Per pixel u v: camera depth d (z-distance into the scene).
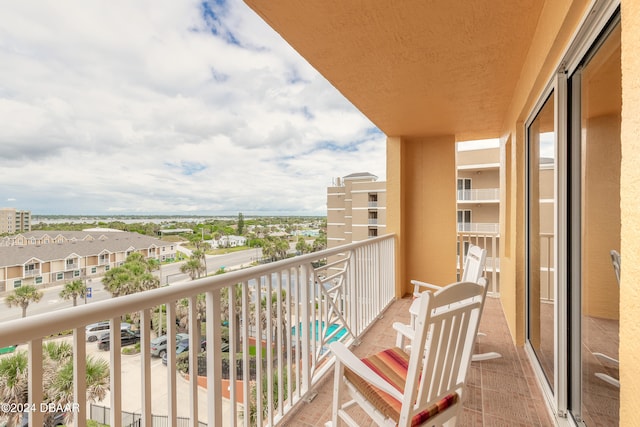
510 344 2.80
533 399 2.01
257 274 1.58
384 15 1.75
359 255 3.11
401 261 4.47
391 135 4.47
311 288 2.21
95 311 0.84
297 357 1.99
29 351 0.74
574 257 1.61
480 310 1.31
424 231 4.66
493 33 1.93
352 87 2.72
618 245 1.28
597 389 1.46
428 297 1.04
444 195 4.54
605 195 1.35
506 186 3.39
